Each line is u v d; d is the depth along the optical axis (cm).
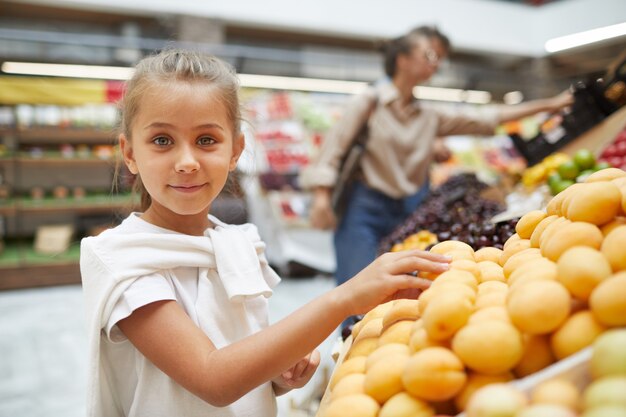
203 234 104
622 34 741
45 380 315
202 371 78
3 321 453
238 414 93
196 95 89
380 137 275
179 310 85
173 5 638
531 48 902
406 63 278
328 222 284
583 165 198
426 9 812
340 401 64
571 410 45
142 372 89
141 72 94
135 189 115
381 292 76
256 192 658
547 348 58
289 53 642
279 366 77
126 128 97
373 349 75
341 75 680
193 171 89
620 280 53
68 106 659
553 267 64
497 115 302
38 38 526
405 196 280
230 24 699
